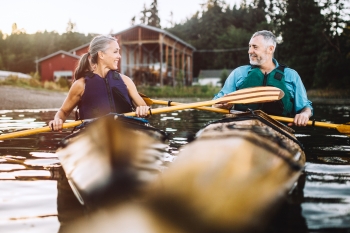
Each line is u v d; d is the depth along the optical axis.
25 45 74.06
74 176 2.11
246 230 1.45
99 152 2.13
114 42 3.25
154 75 25.88
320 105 14.10
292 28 31.61
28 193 2.15
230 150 1.82
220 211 1.45
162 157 2.40
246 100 3.30
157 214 1.51
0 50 71.50
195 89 25.50
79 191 1.98
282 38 33.31
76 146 2.34
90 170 2.05
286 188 1.83
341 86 26.59
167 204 1.53
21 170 2.72
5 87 16.80
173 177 1.65
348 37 26.23
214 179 1.58
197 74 58.88
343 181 2.34
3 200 2.02
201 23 63.50
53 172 2.66
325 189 2.15
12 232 1.59
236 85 3.76
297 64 30.83
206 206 1.47
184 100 18.59
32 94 14.90
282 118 3.28
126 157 2.09
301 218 1.69
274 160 1.92
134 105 3.52
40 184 2.34
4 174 2.60
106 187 1.86
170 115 8.22
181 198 1.52
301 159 2.34
